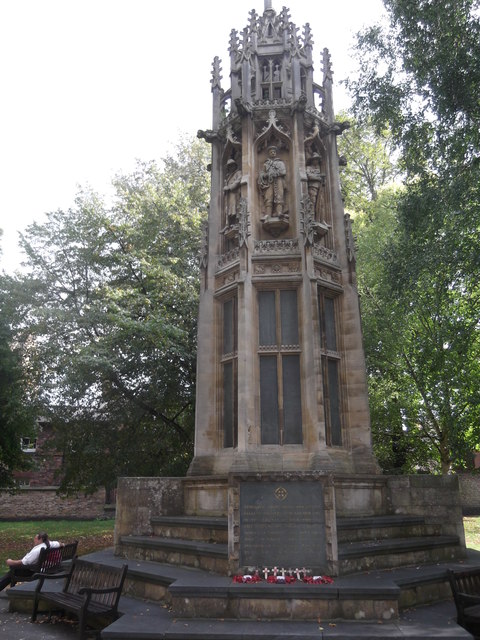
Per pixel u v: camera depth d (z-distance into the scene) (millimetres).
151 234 19766
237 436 10258
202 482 10031
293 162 11711
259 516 7371
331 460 9414
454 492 9766
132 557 9570
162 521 9805
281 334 10555
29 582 9516
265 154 12062
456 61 11461
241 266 10812
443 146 12328
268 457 9750
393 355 19719
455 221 12336
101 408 19438
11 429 20953
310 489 7383
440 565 8648
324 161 12516
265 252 10992
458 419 17125
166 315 18016
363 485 9695
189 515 10211
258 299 10859
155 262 18719
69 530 25828
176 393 18781
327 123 12719
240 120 12398
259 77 12688
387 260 14352
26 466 23828
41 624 8000
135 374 18750
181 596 6750
